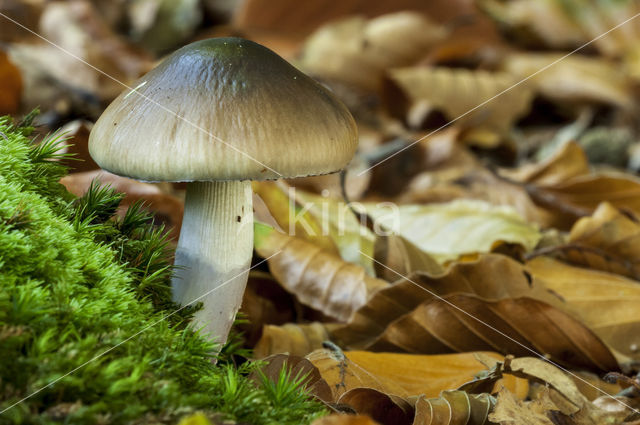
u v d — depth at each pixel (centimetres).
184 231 49
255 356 54
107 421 43
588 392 53
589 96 111
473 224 64
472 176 79
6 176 47
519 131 110
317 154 47
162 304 49
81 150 58
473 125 100
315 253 58
